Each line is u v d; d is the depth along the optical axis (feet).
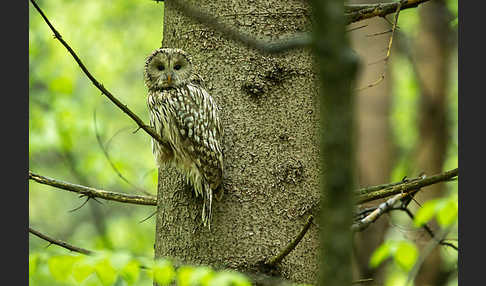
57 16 88.22
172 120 33.76
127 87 98.63
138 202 35.22
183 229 32.42
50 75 83.15
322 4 12.57
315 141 32.73
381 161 74.54
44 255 22.17
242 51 32.83
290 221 31.76
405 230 42.16
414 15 84.99
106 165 76.43
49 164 93.04
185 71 35.01
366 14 35.47
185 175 33.19
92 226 92.43
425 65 82.33
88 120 76.33
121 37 94.99
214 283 20.38
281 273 31.07
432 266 66.23
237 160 32.14
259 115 32.37
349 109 12.78
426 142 81.10
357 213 37.22
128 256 21.27
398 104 98.17
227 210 31.76
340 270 13.30
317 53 12.72
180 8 17.34
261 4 32.89
